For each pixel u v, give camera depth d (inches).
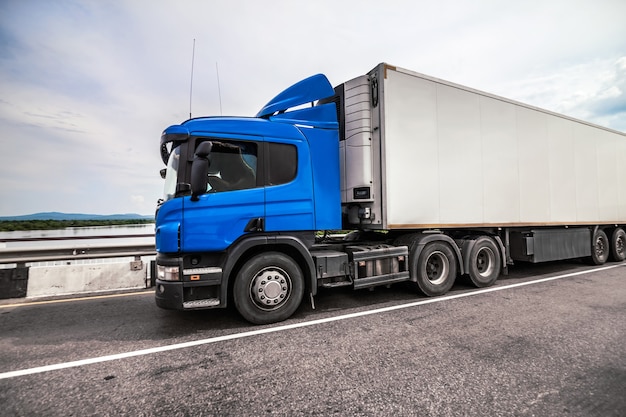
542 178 273.0
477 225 231.6
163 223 150.6
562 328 151.0
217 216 155.6
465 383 101.8
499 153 245.3
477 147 233.0
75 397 96.3
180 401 93.5
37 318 177.0
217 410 88.9
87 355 126.7
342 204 219.8
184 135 153.9
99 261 264.4
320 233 226.4
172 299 147.4
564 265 347.6
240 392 98.0
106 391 99.5
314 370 111.5
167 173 169.5
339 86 219.5
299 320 166.7
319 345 133.4
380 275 196.2
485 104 239.1
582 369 111.3
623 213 352.2
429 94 211.3
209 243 153.5
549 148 279.7
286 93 188.2
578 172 303.7
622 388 99.0
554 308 183.6
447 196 217.2
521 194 257.6
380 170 193.9
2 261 226.5
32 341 142.3
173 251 147.3
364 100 198.2
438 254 219.5
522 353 123.9
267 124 173.9
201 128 158.6
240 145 165.8
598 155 326.0
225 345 135.3
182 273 149.2
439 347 129.7
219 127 162.1
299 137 181.3
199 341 140.3
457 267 228.5
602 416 85.2
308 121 188.5
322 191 186.2
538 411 87.1
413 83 204.7
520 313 174.6
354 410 87.8
